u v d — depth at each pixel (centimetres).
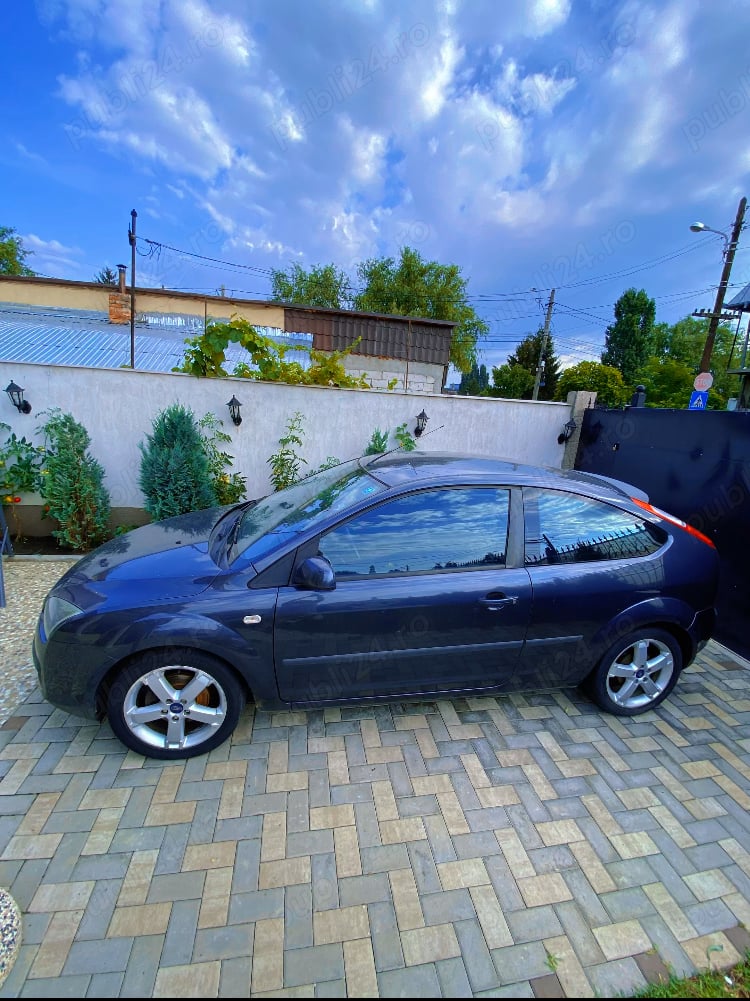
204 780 211
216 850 180
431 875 176
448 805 205
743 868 186
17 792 199
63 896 161
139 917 156
